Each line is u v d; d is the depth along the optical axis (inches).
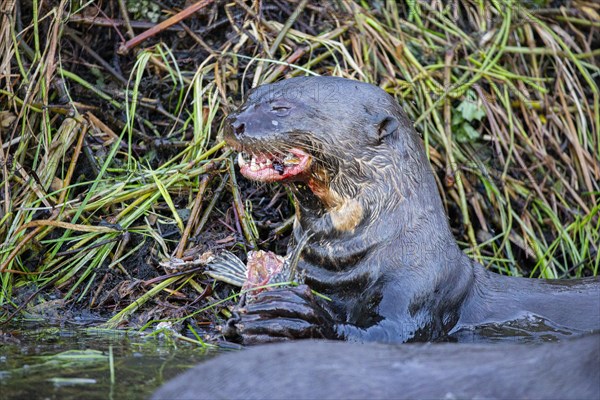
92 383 369.4
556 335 497.7
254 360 340.2
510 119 652.1
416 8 684.1
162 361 410.3
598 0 733.3
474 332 496.4
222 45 636.1
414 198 498.6
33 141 586.2
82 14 636.1
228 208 575.8
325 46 642.2
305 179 495.2
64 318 504.7
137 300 511.8
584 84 707.4
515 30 702.5
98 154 586.6
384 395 323.0
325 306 488.7
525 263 633.0
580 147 665.6
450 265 497.7
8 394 352.5
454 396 321.7
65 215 545.0
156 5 654.5
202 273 528.7
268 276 490.6
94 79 629.9
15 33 617.6
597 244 633.6
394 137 500.4
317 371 332.2
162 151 596.4
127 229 543.5
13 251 518.9
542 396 321.1
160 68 629.9
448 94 647.1
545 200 643.5
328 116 486.3
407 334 472.4
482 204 633.6
